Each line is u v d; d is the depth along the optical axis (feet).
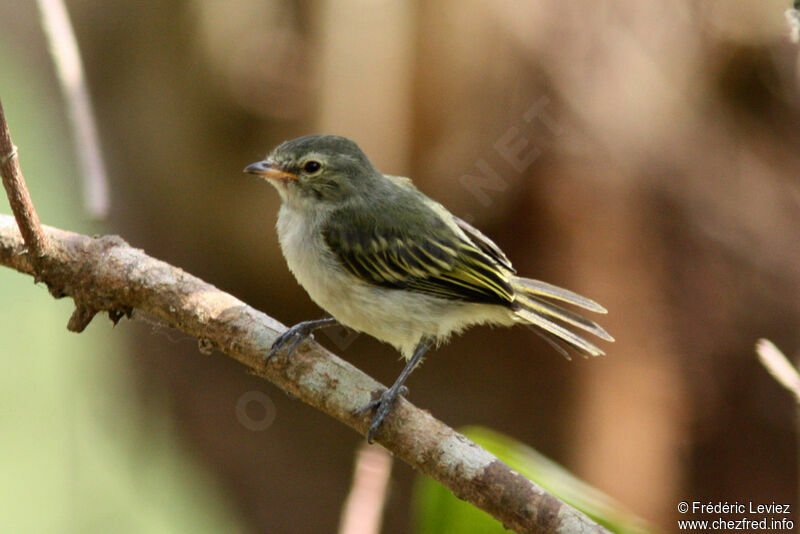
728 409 36.24
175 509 40.96
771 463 36.17
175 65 35.37
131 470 42.09
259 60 33.88
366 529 23.81
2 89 43.57
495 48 32.63
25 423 43.04
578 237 35.14
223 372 39.68
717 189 35.12
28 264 24.56
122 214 38.99
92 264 24.35
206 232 38.01
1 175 22.58
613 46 33.55
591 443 36.27
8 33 44.29
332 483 38.50
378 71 32.78
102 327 43.55
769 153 35.12
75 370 44.50
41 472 42.78
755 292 35.70
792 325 35.70
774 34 33.53
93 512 41.63
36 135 43.50
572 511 20.39
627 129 34.14
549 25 32.89
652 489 36.32
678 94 34.37
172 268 24.52
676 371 35.96
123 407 43.09
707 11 33.68
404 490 36.73
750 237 35.35
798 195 35.22
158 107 36.58
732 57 34.14
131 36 36.52
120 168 38.27
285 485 38.99
